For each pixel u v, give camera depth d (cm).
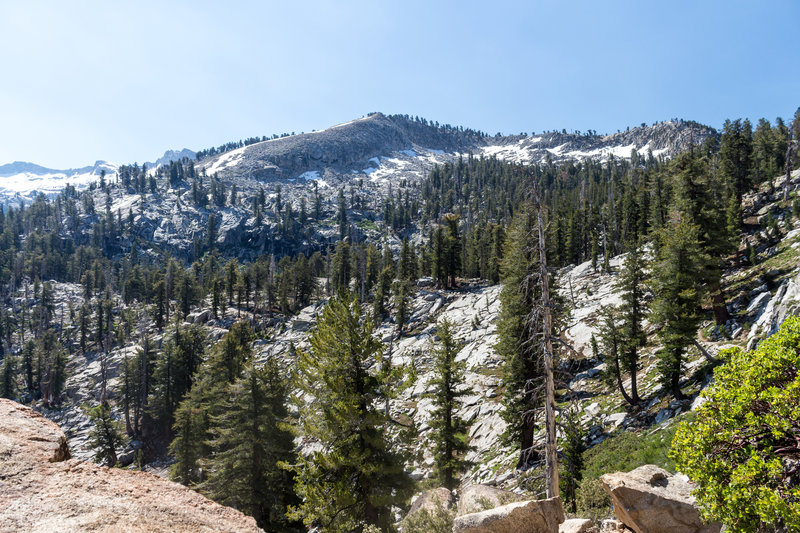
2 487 440
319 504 1761
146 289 13750
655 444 2050
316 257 14688
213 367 4728
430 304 8069
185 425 3941
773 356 815
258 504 2594
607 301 4719
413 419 4159
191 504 508
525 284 1616
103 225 19850
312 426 1922
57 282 16350
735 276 3841
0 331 12044
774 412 777
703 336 3111
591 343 3953
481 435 3503
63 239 19825
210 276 14225
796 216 4516
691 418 2069
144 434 6475
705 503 836
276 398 2848
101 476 518
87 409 7550
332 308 2002
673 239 2745
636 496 998
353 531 1781
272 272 12250
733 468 796
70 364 10019
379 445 1814
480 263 10638
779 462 723
